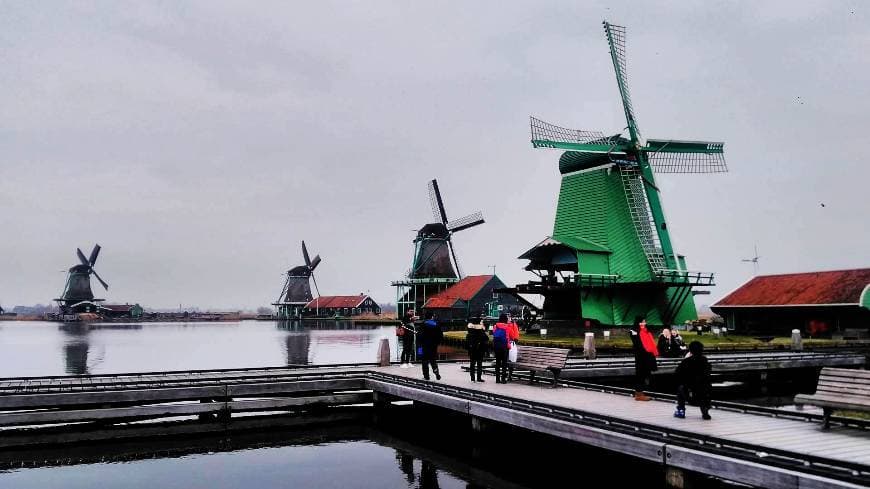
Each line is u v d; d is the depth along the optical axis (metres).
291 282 172.62
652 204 48.28
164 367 40.97
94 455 16.11
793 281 52.94
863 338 45.50
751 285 56.12
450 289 99.44
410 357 25.66
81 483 13.60
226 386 19.64
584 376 23.44
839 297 47.22
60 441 17.59
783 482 9.19
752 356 29.64
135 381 20.56
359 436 18.45
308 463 15.30
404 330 25.64
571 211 49.94
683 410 13.52
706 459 10.22
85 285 171.62
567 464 15.09
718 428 12.34
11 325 165.75
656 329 48.19
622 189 48.09
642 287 46.94
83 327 143.50
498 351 19.39
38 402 17.50
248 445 17.28
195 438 18.11
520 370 21.38
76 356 52.25
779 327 51.81
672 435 11.57
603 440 12.05
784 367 28.34
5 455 16.03
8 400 17.28
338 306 159.12
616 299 46.84
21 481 13.77
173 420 20.06
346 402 20.97
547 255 49.66
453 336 58.97
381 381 20.66
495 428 16.19
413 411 21.67
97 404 19.36
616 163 47.88
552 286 46.62
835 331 47.56
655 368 16.19
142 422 19.48
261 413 21.33
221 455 16.12
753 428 12.34
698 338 45.16
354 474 14.31
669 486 10.95
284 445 17.28
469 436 18.44
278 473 14.40
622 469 14.44
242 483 13.60
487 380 20.44
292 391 20.44
